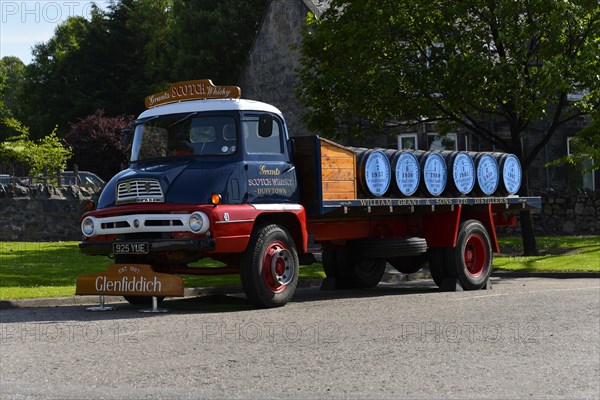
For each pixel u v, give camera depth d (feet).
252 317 39.01
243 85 139.54
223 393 23.26
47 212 100.58
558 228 123.13
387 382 25.05
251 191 43.98
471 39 83.61
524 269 76.28
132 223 42.32
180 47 188.14
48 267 68.03
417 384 24.89
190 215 41.45
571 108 88.74
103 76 220.84
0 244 89.66
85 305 46.88
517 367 27.71
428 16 83.20
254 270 42.96
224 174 43.16
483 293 52.29
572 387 24.91
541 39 86.17
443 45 88.17
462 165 56.18
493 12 82.79
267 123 44.68
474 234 56.90
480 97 83.25
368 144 126.82
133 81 215.10
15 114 282.36
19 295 48.39
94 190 104.88
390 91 83.10
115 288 42.50
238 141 44.24
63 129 218.59
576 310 42.04
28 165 131.85
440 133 91.86
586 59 82.12
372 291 56.85
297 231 46.09
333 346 30.83
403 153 52.11
